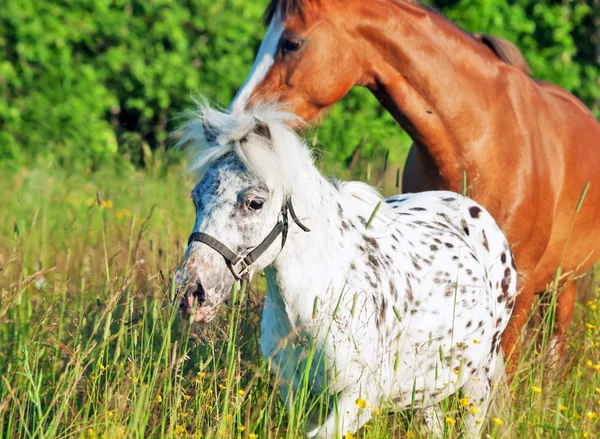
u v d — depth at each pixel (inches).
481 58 390.9
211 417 306.8
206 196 275.3
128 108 960.3
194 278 269.0
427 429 323.6
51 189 644.1
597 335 393.7
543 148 396.5
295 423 288.0
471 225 353.7
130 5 934.4
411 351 310.3
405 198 368.5
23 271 393.4
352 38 373.7
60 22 896.9
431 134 385.7
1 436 286.8
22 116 884.0
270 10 383.2
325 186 299.0
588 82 948.0
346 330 282.0
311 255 286.7
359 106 878.4
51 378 350.6
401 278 307.0
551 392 328.2
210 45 941.2
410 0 391.2
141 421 274.1
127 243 512.1
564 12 938.1
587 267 447.2
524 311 395.9
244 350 349.1
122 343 350.6
